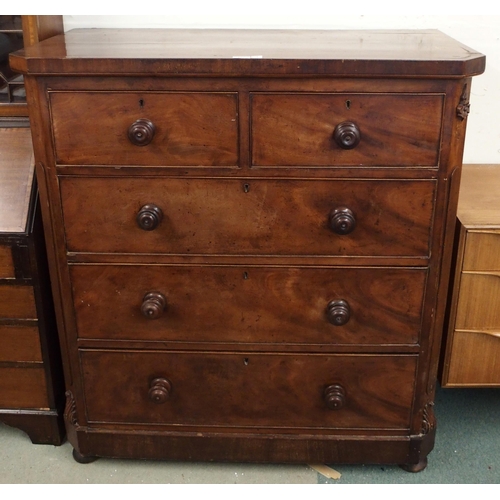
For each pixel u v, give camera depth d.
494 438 1.91
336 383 1.65
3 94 1.77
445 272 1.54
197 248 1.53
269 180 1.45
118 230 1.52
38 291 1.67
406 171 1.43
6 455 1.84
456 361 1.76
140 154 1.44
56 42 1.60
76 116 1.41
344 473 1.78
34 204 1.62
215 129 1.41
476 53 1.40
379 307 1.57
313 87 1.36
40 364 1.75
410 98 1.37
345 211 1.45
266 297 1.57
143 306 1.54
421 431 1.70
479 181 1.93
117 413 1.72
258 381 1.66
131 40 1.66
